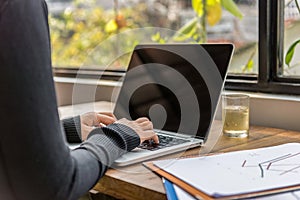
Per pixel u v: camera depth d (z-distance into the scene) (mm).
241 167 948
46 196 793
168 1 1941
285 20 1504
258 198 792
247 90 1578
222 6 1726
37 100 765
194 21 1854
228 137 1269
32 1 781
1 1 755
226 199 783
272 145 1174
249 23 1613
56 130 798
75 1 2252
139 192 899
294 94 1462
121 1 2107
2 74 747
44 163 777
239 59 1639
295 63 1511
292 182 852
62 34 2254
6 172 785
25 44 755
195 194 804
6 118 757
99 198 1083
